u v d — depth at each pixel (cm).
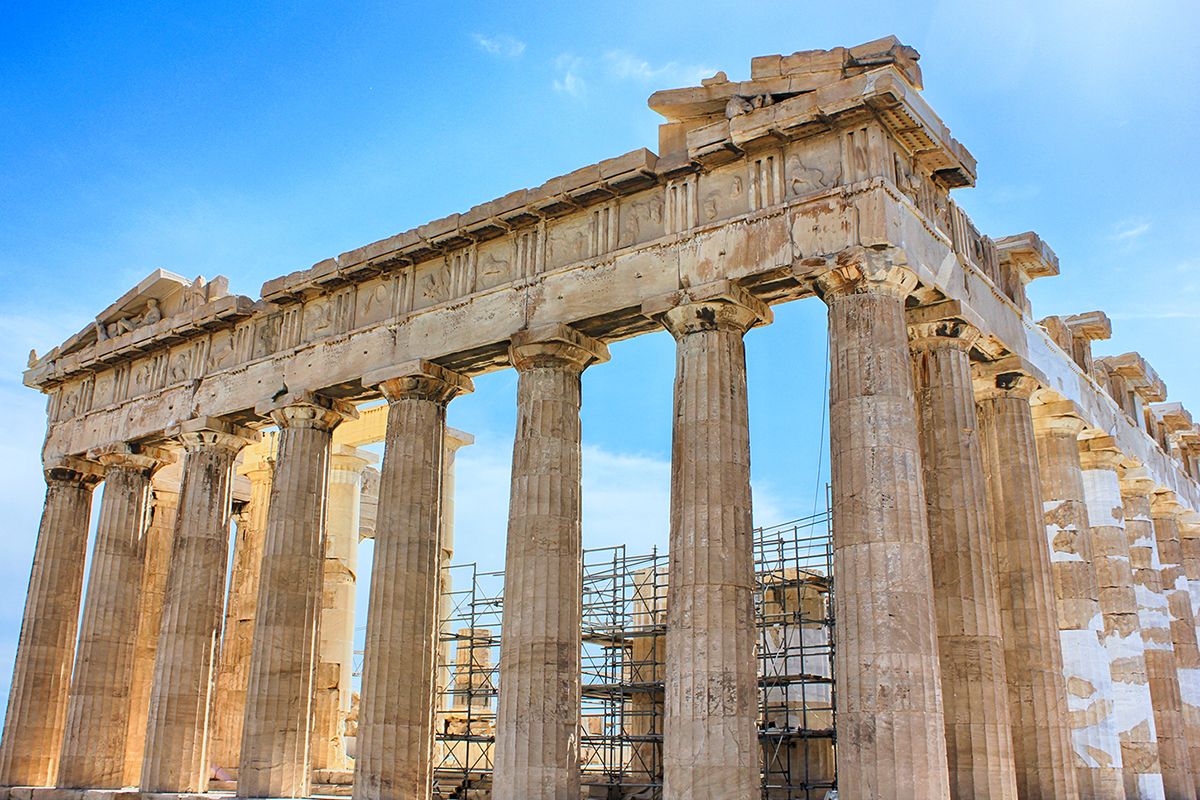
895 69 2291
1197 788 3941
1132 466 3744
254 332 3550
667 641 2322
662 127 2720
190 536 3478
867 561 2111
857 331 2255
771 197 2445
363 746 2734
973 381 2897
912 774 1969
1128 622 3441
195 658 3391
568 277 2752
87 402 4141
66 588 4025
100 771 3616
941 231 2489
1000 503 2842
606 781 3638
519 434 2731
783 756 3688
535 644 2539
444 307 2995
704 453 2380
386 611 2823
